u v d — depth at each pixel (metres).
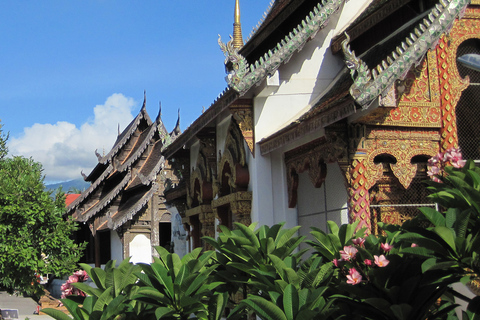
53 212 15.38
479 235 6.52
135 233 33.97
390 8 12.57
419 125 10.89
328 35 14.09
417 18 12.12
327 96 13.16
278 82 13.07
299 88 13.73
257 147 13.55
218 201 15.61
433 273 6.68
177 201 22.62
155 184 33.28
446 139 10.95
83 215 35.06
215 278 8.91
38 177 15.56
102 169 39.78
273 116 13.59
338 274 7.78
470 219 6.80
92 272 8.38
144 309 8.15
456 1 9.94
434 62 11.13
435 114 11.02
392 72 9.57
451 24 9.91
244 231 8.44
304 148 12.84
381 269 6.93
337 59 14.06
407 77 10.74
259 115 13.53
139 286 8.54
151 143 36.66
